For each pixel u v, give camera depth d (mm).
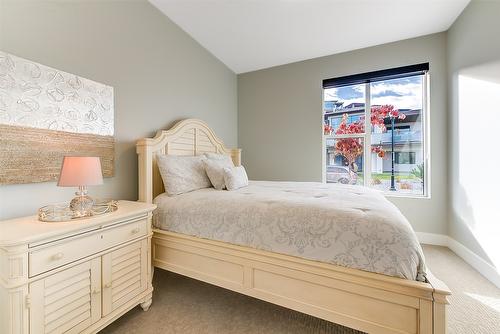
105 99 1815
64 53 1560
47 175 1453
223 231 1539
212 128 3195
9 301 950
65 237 1113
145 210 1548
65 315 1113
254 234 1432
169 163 2053
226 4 2229
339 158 3258
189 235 1675
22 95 1337
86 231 1200
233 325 1452
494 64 1854
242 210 1514
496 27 1824
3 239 943
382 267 1092
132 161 2070
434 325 998
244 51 3102
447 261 2285
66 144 1557
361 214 1232
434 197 2719
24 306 972
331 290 1215
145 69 2186
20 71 1328
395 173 2988
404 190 2955
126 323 1458
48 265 1052
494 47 1851
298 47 2988
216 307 1633
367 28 2570
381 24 2494
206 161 2299
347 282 1166
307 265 1256
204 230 1611
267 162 3619
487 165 1956
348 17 2387
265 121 3621
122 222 1402
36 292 1011
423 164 2850
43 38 1448
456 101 2430
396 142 2973
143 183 1986
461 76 2328
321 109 3266
